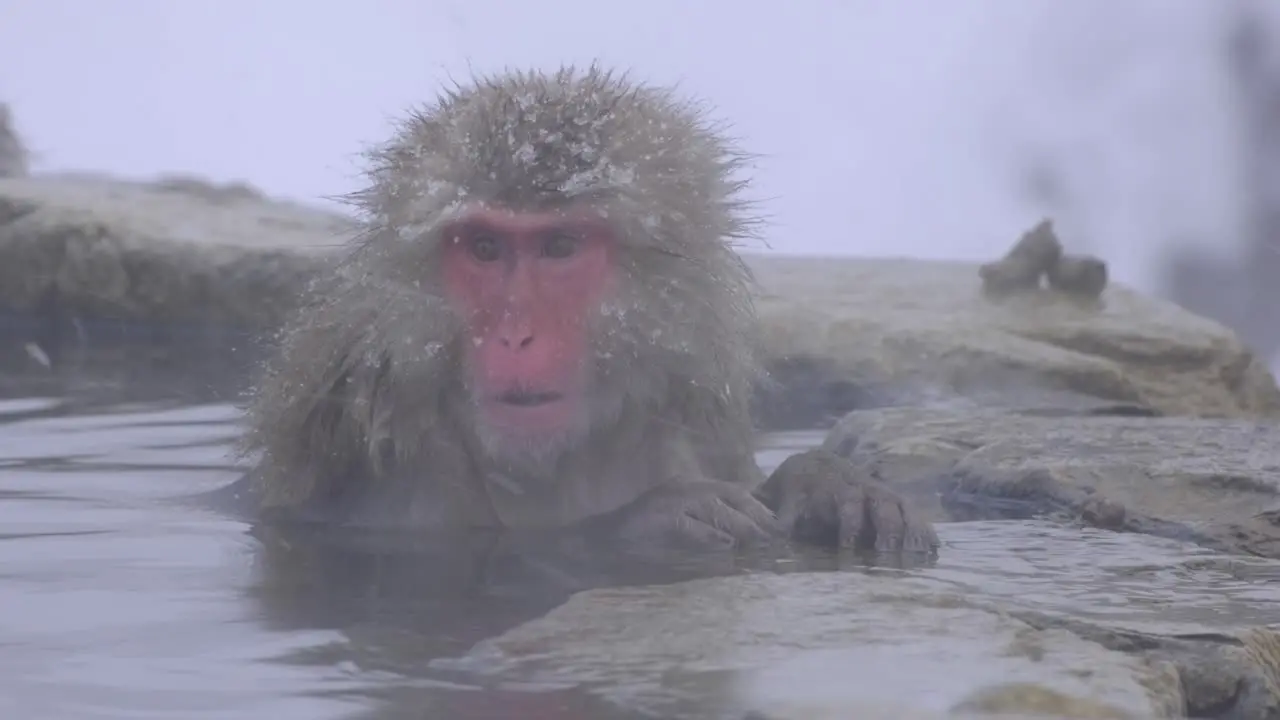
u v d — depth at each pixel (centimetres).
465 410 560
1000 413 845
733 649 338
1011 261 1242
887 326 1045
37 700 306
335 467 575
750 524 527
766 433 863
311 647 355
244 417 670
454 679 322
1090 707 297
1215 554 510
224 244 1280
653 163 554
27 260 1297
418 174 554
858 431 764
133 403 877
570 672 322
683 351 561
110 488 623
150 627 377
